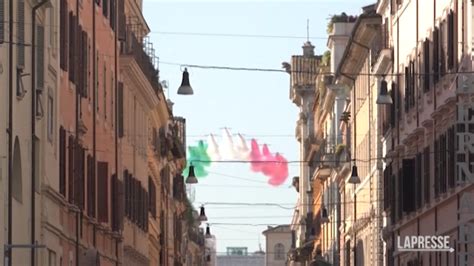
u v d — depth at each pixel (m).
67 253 99.81
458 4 105.81
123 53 131.75
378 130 157.00
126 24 134.00
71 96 101.31
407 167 126.69
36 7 86.19
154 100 161.25
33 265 86.31
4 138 77.69
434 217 117.69
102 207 116.00
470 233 97.94
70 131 100.81
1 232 76.81
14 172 82.94
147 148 160.62
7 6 77.94
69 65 100.75
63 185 97.00
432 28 117.62
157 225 177.25
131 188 139.88
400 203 135.62
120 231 126.12
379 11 153.88
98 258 107.44
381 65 148.62
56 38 95.06
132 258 142.25
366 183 169.38
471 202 98.44
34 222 86.75
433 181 117.44
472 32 100.19
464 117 97.56
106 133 120.75
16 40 81.12
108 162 120.94
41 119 89.56
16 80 81.25
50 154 92.44
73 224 102.44
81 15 106.31
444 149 111.44
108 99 122.62
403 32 136.62
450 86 108.19
